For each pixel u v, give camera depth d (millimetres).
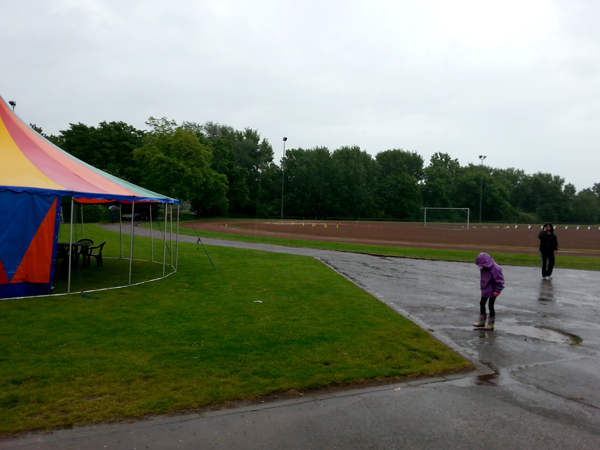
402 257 20141
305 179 85062
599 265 18234
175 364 5625
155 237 27359
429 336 7328
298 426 4195
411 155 104625
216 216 70938
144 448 3729
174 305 8961
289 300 9688
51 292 9953
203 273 13305
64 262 13195
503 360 6402
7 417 4156
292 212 83875
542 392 5207
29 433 3900
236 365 5645
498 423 4359
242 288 10977
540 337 7707
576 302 10828
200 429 4078
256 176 81375
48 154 11320
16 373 5164
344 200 87375
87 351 6027
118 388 4867
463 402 4852
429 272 15438
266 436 3986
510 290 12383
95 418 4191
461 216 93562
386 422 4324
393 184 91812
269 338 6836
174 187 48719
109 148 55906
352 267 16234
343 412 4520
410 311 9484
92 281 11742
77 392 4734
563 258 20719
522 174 118438
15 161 10016
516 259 19938
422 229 52531
